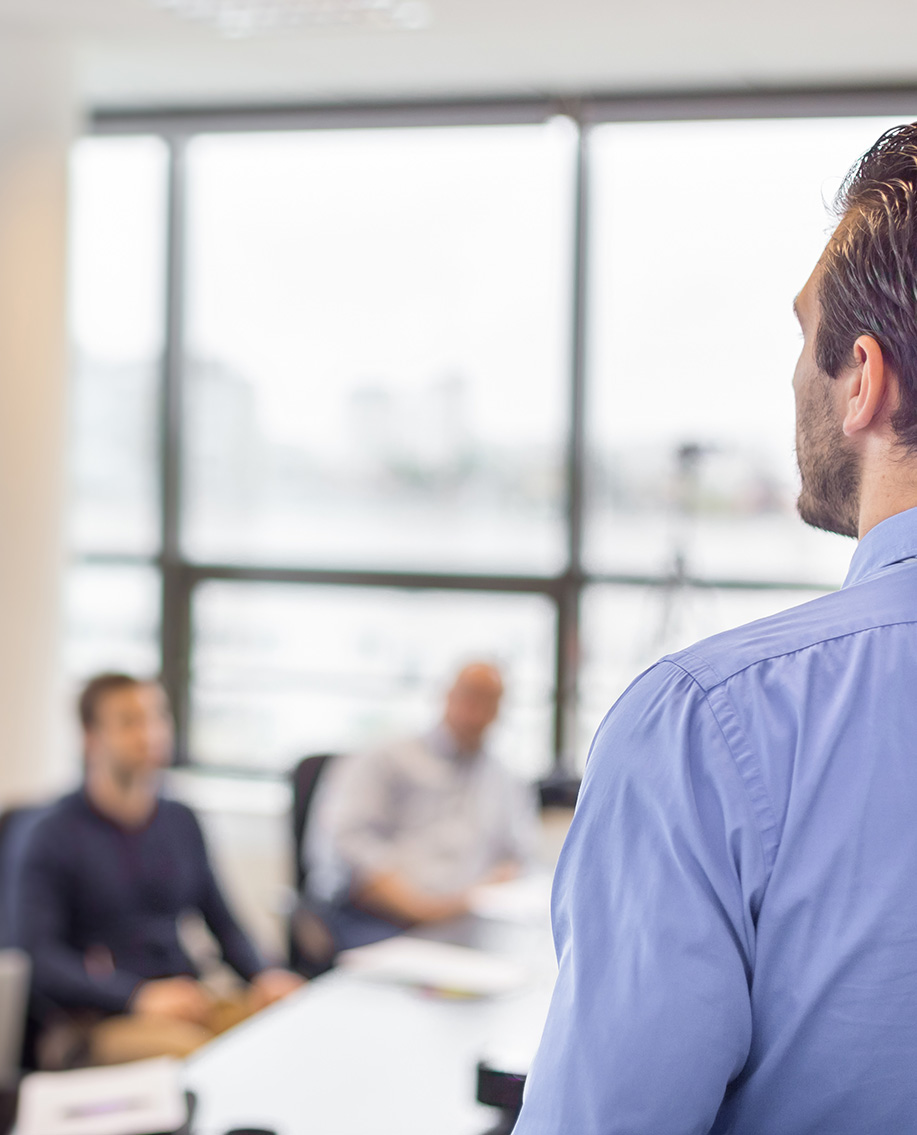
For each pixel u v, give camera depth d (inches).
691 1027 23.3
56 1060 106.8
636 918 24.4
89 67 160.9
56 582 158.9
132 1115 67.7
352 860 132.1
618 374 167.2
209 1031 110.4
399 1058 78.5
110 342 185.5
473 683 138.4
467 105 166.6
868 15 134.2
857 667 24.9
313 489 181.2
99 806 117.8
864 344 26.0
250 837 176.2
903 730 24.2
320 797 139.1
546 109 164.2
